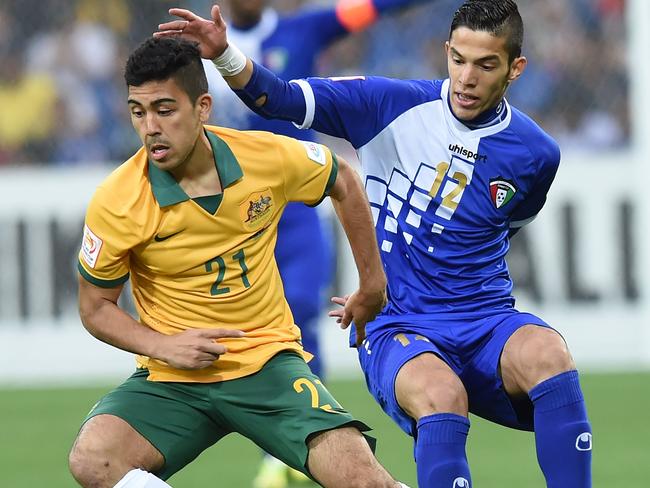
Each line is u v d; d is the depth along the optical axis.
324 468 14.41
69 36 42.22
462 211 16.50
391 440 28.20
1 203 38.53
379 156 16.73
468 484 14.90
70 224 38.56
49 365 39.09
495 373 15.86
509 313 16.36
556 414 15.23
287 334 15.57
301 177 15.16
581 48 42.38
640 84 37.81
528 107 42.31
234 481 23.98
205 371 15.01
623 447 27.11
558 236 38.25
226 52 15.48
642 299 38.41
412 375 15.28
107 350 39.34
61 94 41.91
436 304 16.47
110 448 14.52
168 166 14.12
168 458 14.95
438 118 16.56
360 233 15.57
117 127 41.78
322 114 16.45
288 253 24.53
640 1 37.84
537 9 42.66
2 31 42.31
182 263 14.78
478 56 15.69
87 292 14.80
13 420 31.89
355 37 41.97
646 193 37.97
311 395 14.81
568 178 38.19
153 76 13.81
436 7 41.78
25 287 38.81
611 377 36.94
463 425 15.02
